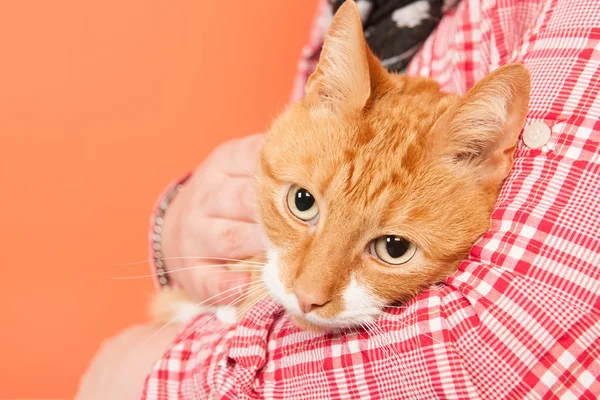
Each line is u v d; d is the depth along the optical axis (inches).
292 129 13.6
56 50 24.4
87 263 26.3
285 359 12.3
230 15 24.9
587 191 11.0
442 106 13.4
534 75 12.4
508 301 10.8
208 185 16.5
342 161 12.7
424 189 12.4
